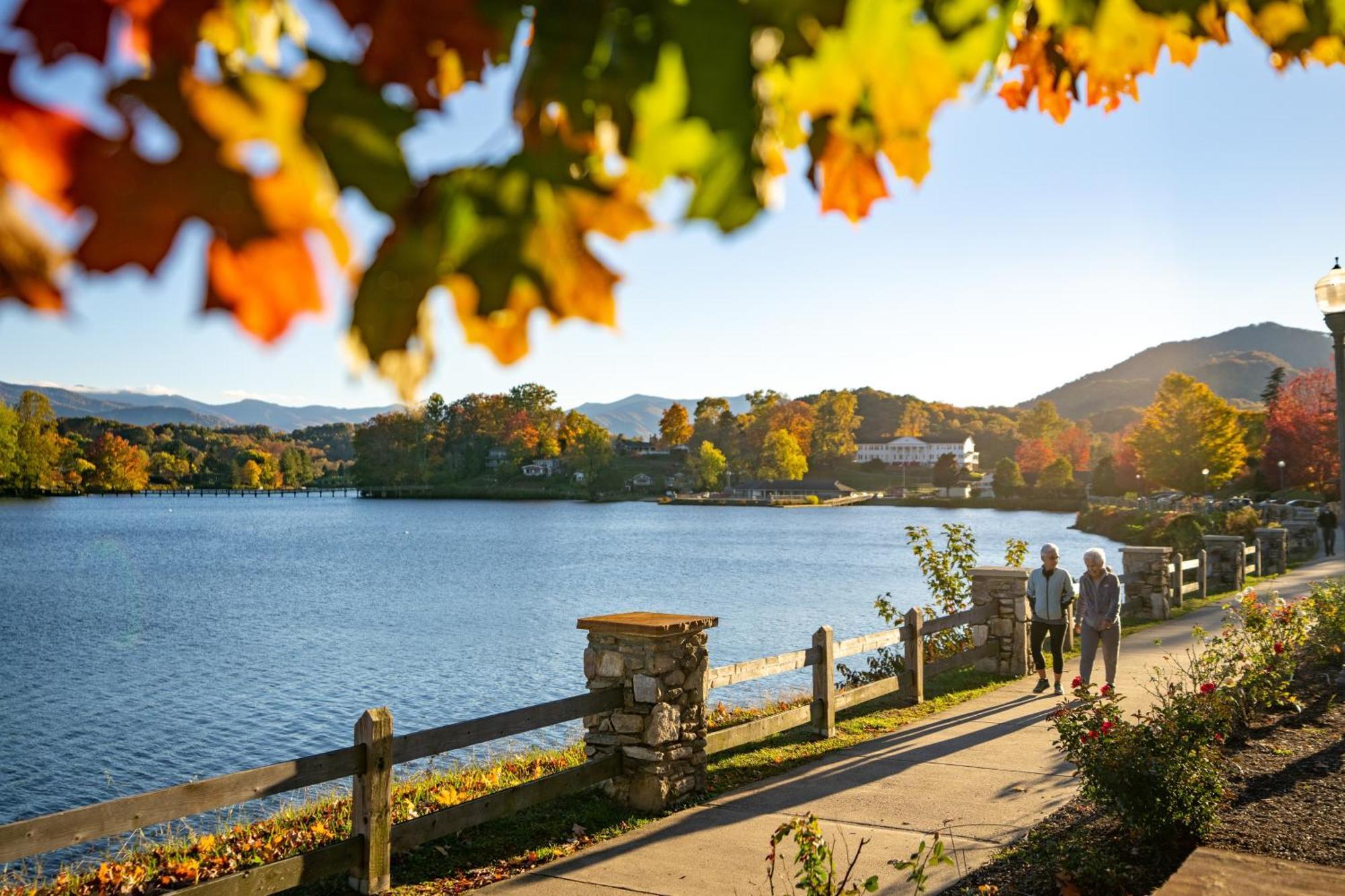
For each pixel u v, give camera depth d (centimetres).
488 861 617
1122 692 1098
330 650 2466
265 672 2173
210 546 6975
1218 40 142
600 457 18375
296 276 60
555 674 2062
